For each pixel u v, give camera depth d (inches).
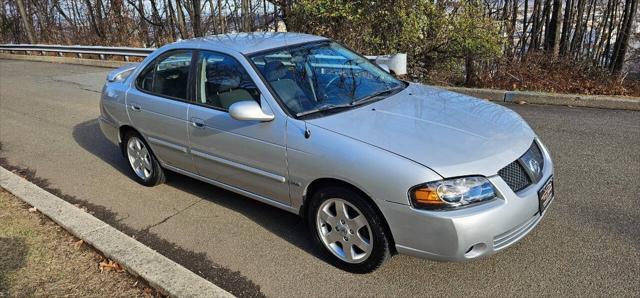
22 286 128.9
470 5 373.1
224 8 940.6
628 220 145.7
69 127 304.8
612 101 271.3
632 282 117.7
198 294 119.0
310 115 135.6
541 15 618.2
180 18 991.0
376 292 121.6
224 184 162.7
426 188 108.7
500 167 113.9
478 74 359.3
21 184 193.8
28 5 1194.6
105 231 151.4
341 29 394.6
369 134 123.0
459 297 117.5
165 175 197.0
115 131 204.4
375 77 167.3
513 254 132.6
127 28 937.5
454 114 136.3
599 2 692.1
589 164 189.5
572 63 352.2
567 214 151.3
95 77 507.2
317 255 140.7
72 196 196.4
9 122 327.6
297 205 138.2
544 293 116.3
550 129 237.8
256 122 140.1
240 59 151.3
